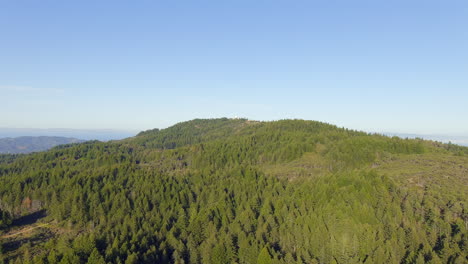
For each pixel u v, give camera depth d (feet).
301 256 294.25
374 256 261.85
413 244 273.54
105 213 395.75
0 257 303.48
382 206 320.70
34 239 350.43
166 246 331.98
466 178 373.81
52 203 421.59
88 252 298.56
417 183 370.12
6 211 398.01
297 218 332.39
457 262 239.09
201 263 315.99
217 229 355.97
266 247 301.22
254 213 377.30
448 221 289.33
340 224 300.81
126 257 301.02
